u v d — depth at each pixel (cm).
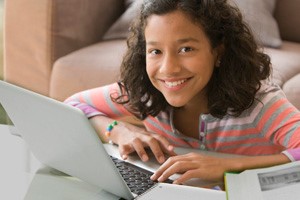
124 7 248
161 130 140
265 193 93
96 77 203
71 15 220
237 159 109
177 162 105
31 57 222
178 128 138
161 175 104
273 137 128
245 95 127
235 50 126
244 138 134
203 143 137
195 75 117
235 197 93
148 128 144
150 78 122
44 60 218
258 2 221
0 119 230
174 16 114
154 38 116
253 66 128
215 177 104
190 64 115
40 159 112
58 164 106
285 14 235
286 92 180
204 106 132
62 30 218
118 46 220
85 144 90
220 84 127
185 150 122
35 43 219
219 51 126
